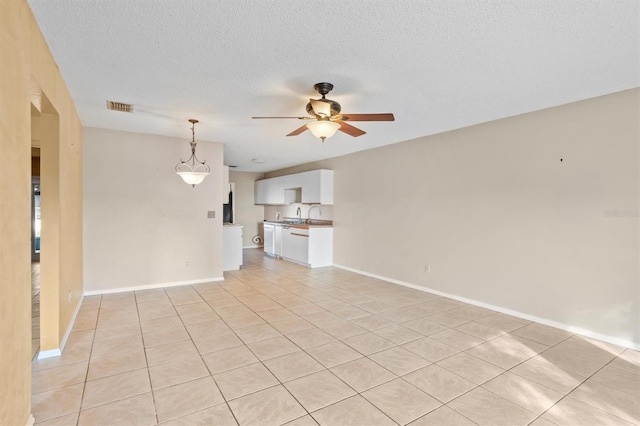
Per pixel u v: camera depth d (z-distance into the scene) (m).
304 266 6.71
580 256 3.24
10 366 1.56
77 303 3.81
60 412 2.00
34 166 6.88
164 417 1.97
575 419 1.98
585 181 3.20
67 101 3.03
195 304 4.14
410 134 4.70
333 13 1.86
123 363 2.62
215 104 3.42
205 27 2.01
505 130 3.85
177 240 5.04
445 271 4.55
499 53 2.31
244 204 9.38
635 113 2.90
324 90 2.89
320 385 2.33
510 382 2.38
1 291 1.46
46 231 2.71
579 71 2.59
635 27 1.97
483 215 4.08
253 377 2.43
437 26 1.98
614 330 3.03
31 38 1.86
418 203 4.94
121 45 2.23
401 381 2.39
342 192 6.51
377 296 4.58
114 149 4.54
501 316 3.77
